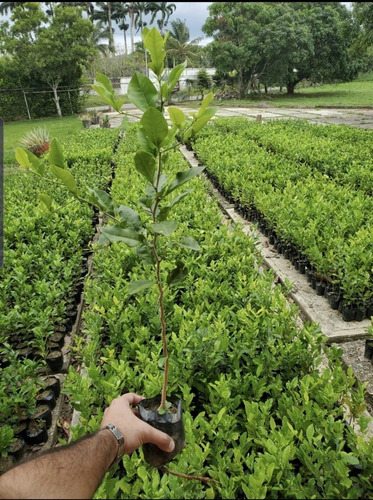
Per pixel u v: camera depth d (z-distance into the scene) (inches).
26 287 172.6
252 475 76.7
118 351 136.6
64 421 138.7
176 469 82.3
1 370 138.3
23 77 1344.7
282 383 116.5
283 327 129.0
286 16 1380.4
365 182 325.7
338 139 535.5
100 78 65.7
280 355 121.3
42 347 145.9
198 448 81.4
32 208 282.5
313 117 992.2
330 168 376.8
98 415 97.0
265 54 1476.4
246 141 531.5
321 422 90.8
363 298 172.7
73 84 1446.9
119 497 88.0
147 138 68.8
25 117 1401.3
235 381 107.1
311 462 82.0
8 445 113.8
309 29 1413.6
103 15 1669.5
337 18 1456.7
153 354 114.8
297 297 199.9
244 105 1390.3
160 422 75.0
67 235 239.9
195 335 118.7
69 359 164.6
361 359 156.4
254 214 300.4
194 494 79.3
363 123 847.7
